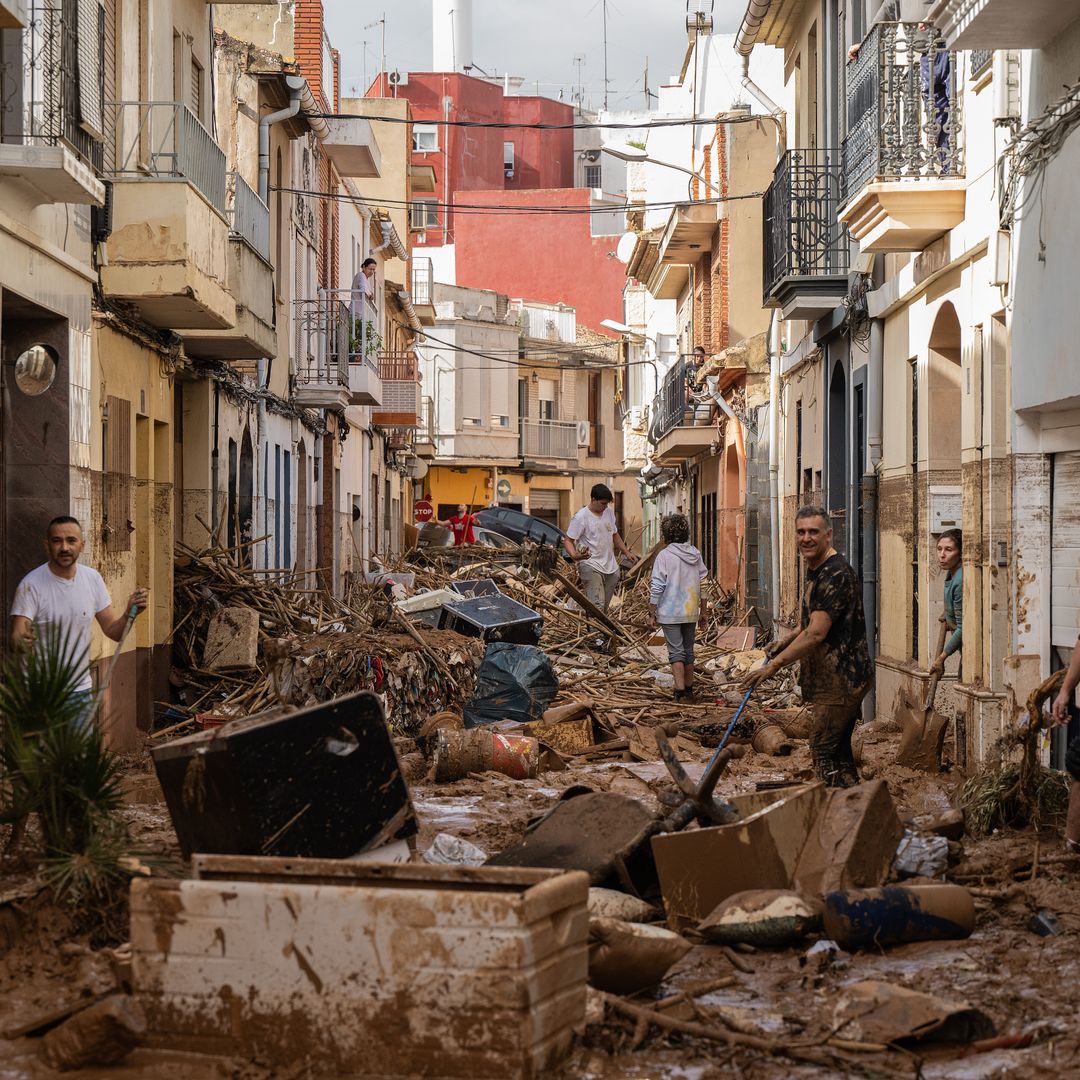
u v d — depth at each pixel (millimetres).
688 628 25453
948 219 20250
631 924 9258
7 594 17484
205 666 24031
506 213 104125
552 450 96125
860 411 27578
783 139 35344
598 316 104062
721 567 49625
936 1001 8367
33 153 15047
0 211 15172
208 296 21234
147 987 7816
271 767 9844
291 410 37688
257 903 7707
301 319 40000
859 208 21281
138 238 19984
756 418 42094
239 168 33562
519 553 48375
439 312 89250
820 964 9727
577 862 11078
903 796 16375
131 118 21281
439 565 51125
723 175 46719
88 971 9211
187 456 27250
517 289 104375
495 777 18297
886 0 22812
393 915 7551
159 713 23016
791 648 14273
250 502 32062
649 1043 8266
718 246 47250
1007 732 16375
